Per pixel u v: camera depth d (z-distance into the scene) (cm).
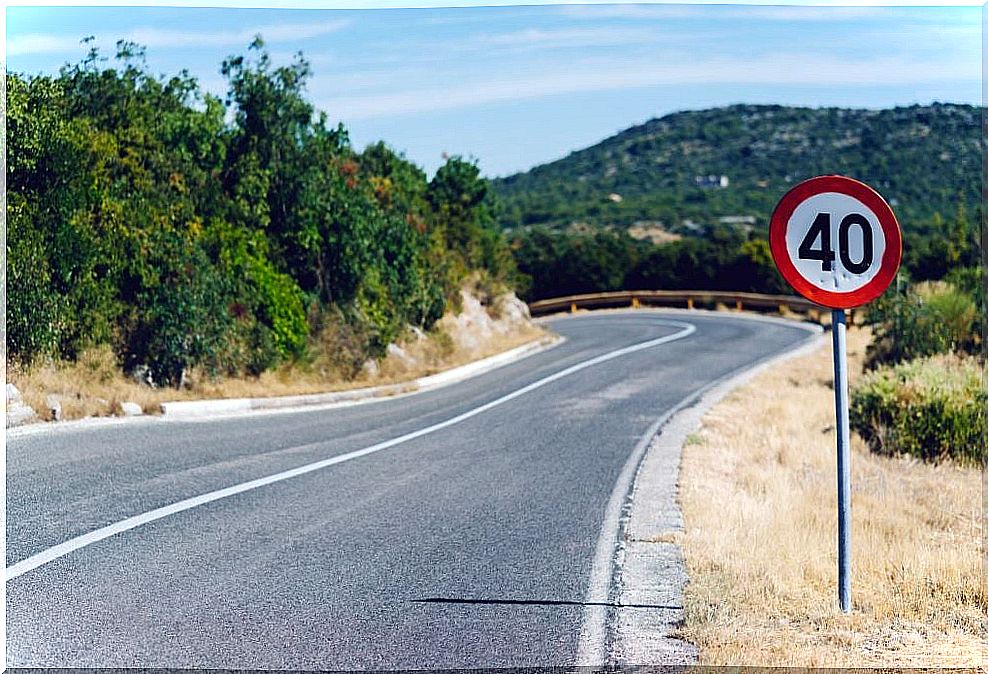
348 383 1967
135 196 1616
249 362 1762
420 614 610
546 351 2900
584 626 596
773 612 617
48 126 1418
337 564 705
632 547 769
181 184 1798
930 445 1322
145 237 1577
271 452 1148
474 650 557
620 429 1447
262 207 1986
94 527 758
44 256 1384
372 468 1077
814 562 723
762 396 1855
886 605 648
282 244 2073
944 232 3712
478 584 671
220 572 673
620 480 1048
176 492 895
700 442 1302
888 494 1040
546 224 6750
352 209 2170
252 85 2036
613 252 5341
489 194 3584
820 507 939
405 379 2133
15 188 1390
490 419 1541
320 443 1239
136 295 1575
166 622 580
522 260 5325
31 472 926
